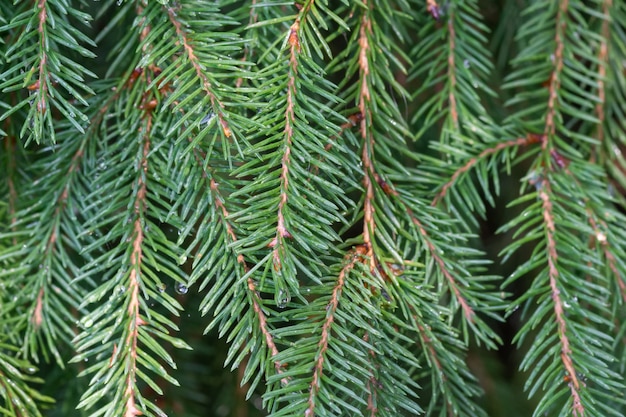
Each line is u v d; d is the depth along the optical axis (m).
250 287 0.51
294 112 0.51
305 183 0.50
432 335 0.52
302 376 0.50
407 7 0.57
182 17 0.52
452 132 0.57
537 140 0.57
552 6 0.59
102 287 0.51
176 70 0.51
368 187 0.53
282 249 0.50
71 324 0.57
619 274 0.55
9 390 0.52
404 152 0.55
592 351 0.52
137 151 0.53
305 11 0.52
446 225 0.55
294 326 0.50
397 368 0.51
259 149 0.50
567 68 0.58
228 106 0.52
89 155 0.54
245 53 0.53
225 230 0.51
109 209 0.52
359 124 0.54
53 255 0.54
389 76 0.55
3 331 0.54
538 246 0.54
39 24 0.51
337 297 0.50
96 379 0.50
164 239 0.52
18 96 0.53
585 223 0.55
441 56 0.58
